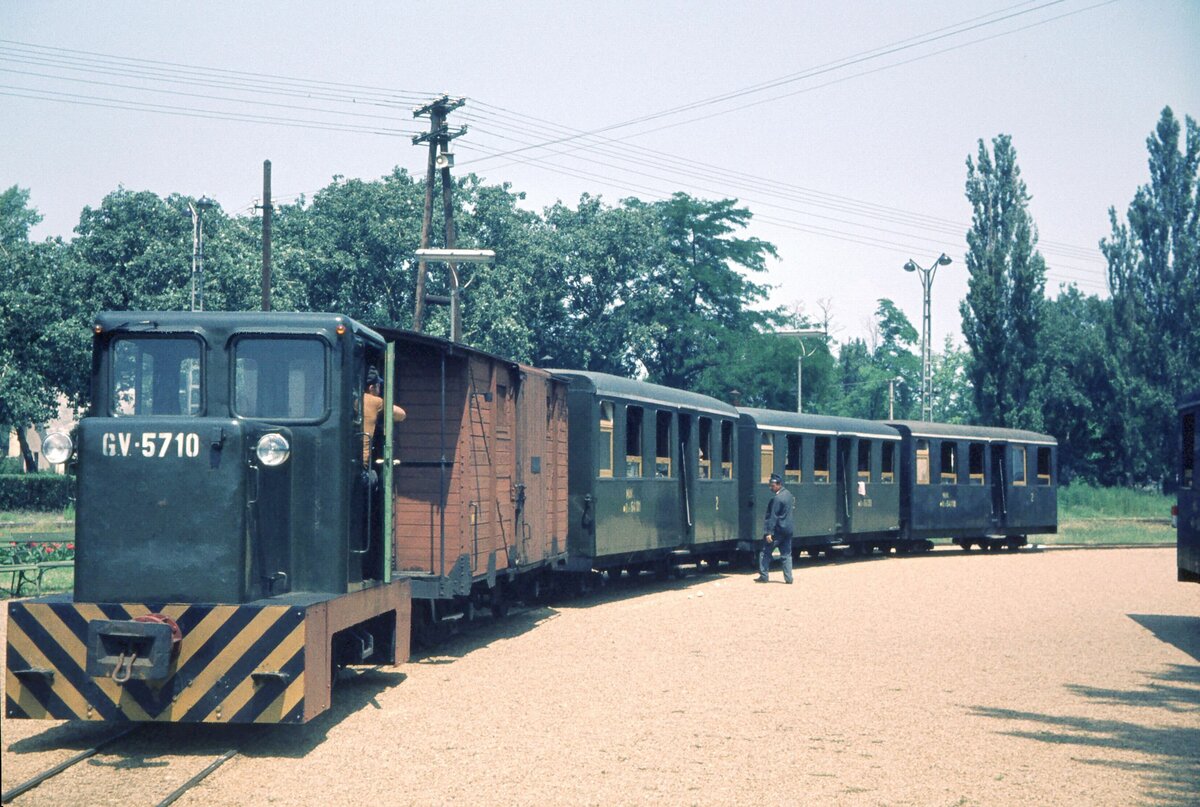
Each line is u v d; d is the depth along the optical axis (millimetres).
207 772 8141
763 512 27391
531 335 58938
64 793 7539
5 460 72000
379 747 9078
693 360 68812
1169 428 68188
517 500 15859
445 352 12953
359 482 10266
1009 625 17250
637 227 61938
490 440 14539
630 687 11859
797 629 16547
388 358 10703
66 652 8625
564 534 18609
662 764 8633
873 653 14352
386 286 54969
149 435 8938
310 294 53719
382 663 11258
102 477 8914
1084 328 85312
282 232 54781
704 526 24469
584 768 8477
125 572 8844
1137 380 68938
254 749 8992
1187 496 18031
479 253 27609
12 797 7418
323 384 9805
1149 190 69188
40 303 50562
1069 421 75938
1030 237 64125
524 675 12539
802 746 9273
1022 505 35156
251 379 9773
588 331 61750
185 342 9703
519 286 54938
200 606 8648
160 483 8891
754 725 10055
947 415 118375
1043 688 12023
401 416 11602
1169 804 7707
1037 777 8375
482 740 9359
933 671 13039
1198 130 68562
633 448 21328
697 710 10695
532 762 8633
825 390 74688
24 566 18422
